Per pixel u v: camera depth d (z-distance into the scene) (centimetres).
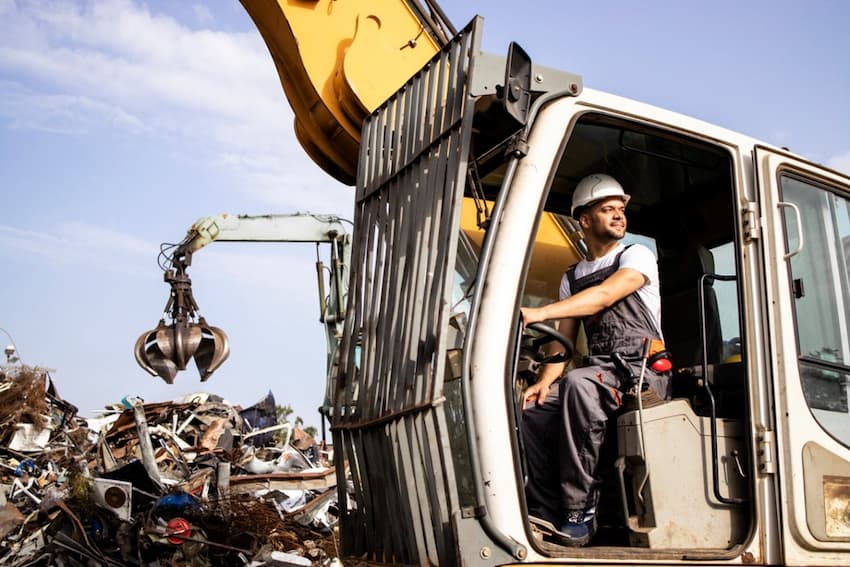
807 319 358
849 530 339
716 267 431
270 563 636
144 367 505
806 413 341
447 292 299
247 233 569
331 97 471
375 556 337
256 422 1273
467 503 304
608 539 362
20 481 900
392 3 495
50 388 1080
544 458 348
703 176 423
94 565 602
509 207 312
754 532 324
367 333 359
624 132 386
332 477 862
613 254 382
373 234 378
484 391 290
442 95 342
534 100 325
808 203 379
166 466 965
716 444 333
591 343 368
